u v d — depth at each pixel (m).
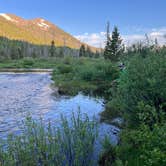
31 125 6.97
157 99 7.68
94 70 31.19
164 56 8.50
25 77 47.84
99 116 13.21
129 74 8.61
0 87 30.83
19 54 145.50
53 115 14.72
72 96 22.42
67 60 68.94
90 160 6.60
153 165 5.57
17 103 19.30
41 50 180.75
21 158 5.89
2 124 12.78
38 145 6.07
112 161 7.06
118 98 9.08
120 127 10.49
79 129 6.85
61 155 6.41
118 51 53.12
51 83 34.88
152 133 5.77
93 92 23.98
